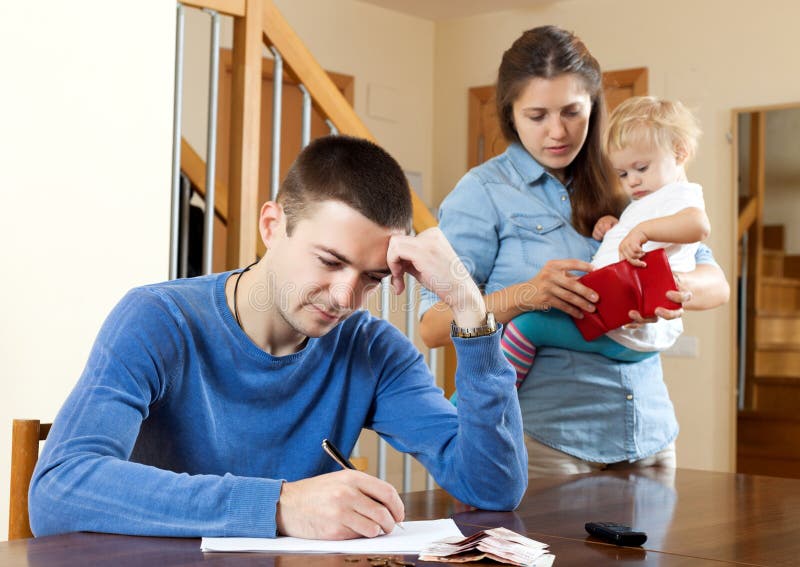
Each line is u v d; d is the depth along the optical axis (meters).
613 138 2.03
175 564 0.91
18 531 1.22
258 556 0.95
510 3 5.17
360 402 1.36
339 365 1.33
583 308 1.76
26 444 1.23
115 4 2.24
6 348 2.05
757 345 4.27
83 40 2.18
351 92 5.18
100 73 2.21
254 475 1.26
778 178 4.26
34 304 2.10
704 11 4.55
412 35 5.47
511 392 1.27
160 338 1.17
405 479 3.03
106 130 2.22
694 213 1.85
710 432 4.41
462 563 0.96
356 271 1.16
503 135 2.00
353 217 1.14
